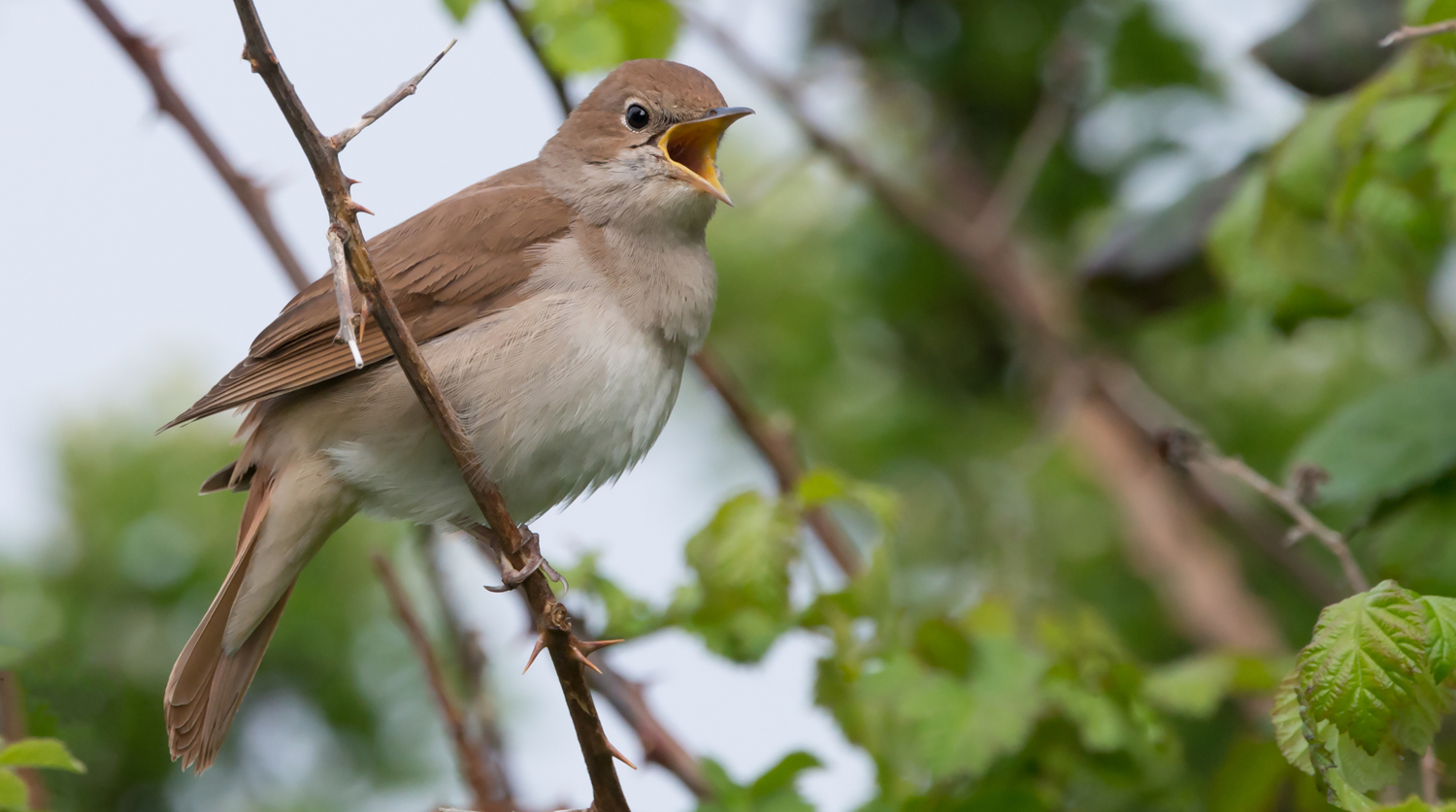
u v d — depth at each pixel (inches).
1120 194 425.1
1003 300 401.1
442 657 357.7
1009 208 399.9
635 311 308.0
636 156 315.3
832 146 395.9
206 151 328.8
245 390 284.5
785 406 442.3
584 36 321.7
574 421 296.4
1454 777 262.8
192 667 289.1
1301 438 398.3
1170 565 374.3
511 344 293.4
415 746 361.7
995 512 435.5
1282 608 388.5
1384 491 269.7
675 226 317.7
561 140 328.8
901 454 439.8
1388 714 183.8
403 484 293.6
